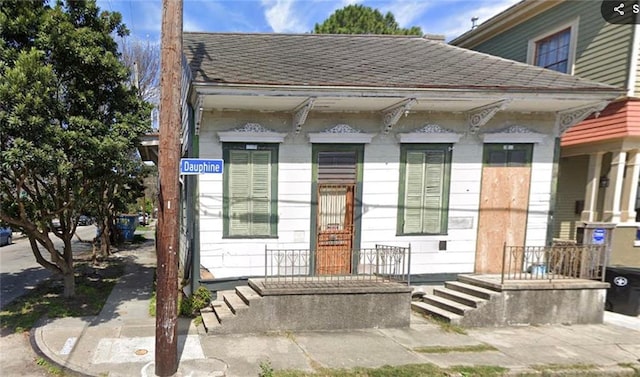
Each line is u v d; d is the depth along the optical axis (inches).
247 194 264.2
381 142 279.1
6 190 206.7
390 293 230.5
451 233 289.4
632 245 307.9
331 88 231.6
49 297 279.4
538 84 262.7
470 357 187.6
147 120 245.9
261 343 199.5
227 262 261.9
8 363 174.9
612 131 307.6
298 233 272.4
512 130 287.9
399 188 282.2
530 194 293.3
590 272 263.9
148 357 177.8
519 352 195.6
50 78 187.9
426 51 360.5
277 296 217.8
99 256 469.4
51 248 257.8
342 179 277.1
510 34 432.8
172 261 159.8
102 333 208.1
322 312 222.8
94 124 206.2
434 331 225.1
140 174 282.8
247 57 293.1
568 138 349.4
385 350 194.2
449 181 286.8
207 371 164.7
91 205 268.7
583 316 247.0
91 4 223.3
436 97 244.4
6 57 190.4
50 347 187.5
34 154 174.2
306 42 372.2
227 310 226.2
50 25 204.5
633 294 263.3
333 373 166.4
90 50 211.2
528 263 291.6
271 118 264.4
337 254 280.8
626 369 178.5
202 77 224.1
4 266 406.9
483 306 235.9
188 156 274.5
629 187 311.7
